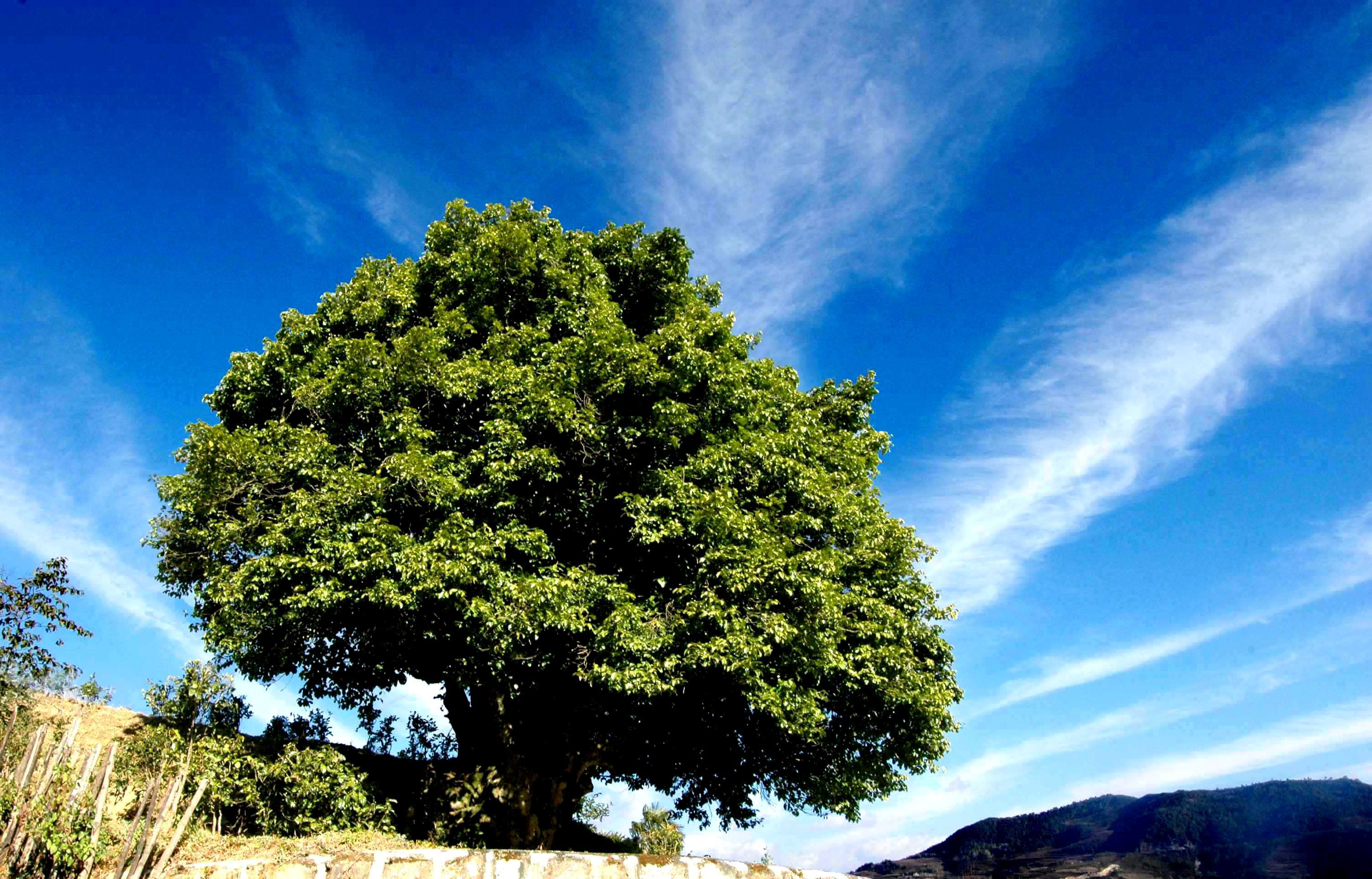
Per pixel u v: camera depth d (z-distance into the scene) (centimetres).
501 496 1428
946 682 1756
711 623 1370
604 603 1427
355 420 1559
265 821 1272
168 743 1320
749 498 1564
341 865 1002
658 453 1506
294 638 1495
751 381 1700
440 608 1395
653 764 1869
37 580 1338
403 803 1634
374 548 1330
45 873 912
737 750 1773
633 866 1127
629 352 1472
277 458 1452
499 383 1462
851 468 1870
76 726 1027
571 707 1617
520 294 1725
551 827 1625
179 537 1559
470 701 1739
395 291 1709
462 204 1848
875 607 1623
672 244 1869
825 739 1672
